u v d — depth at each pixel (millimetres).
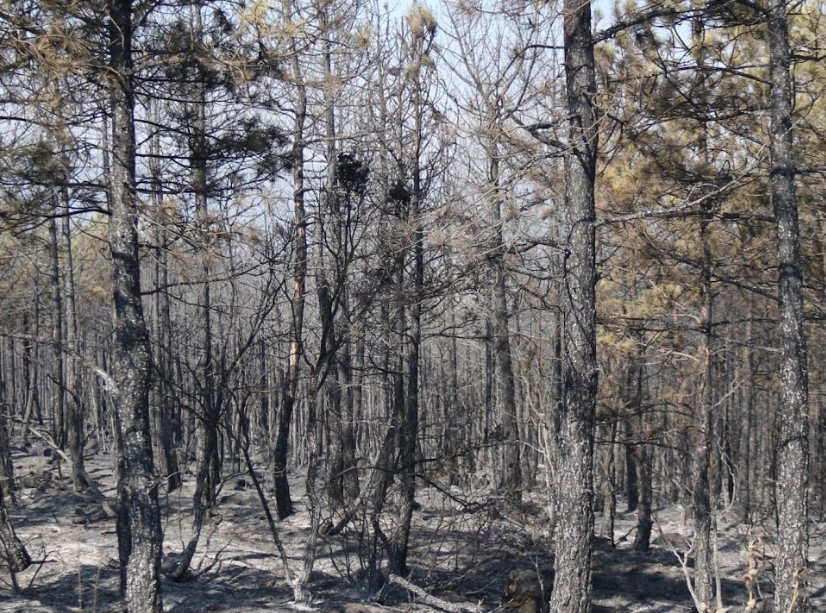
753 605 6078
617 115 8828
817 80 10125
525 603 11352
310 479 10656
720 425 16500
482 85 13203
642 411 12367
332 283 12031
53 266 20844
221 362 10805
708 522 11203
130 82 8078
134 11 8031
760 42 9859
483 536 12469
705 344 11953
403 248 10031
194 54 7918
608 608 12828
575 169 8000
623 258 11922
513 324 16672
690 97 9273
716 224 11188
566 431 7895
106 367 28906
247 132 8867
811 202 10633
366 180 10977
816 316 9805
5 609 9367
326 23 8180
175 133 8781
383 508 11867
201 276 8125
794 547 7922
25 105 7363
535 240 8422
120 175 7898
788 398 8109
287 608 9875
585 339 7891
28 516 17031
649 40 9461
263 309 10594
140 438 7738
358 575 11883
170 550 13914
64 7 7164
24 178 7793
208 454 11336
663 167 10516
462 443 13539
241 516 17453
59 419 22656
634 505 23922
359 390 17609
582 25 7992
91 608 9703
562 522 7785
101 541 14266
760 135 9859
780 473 8148
